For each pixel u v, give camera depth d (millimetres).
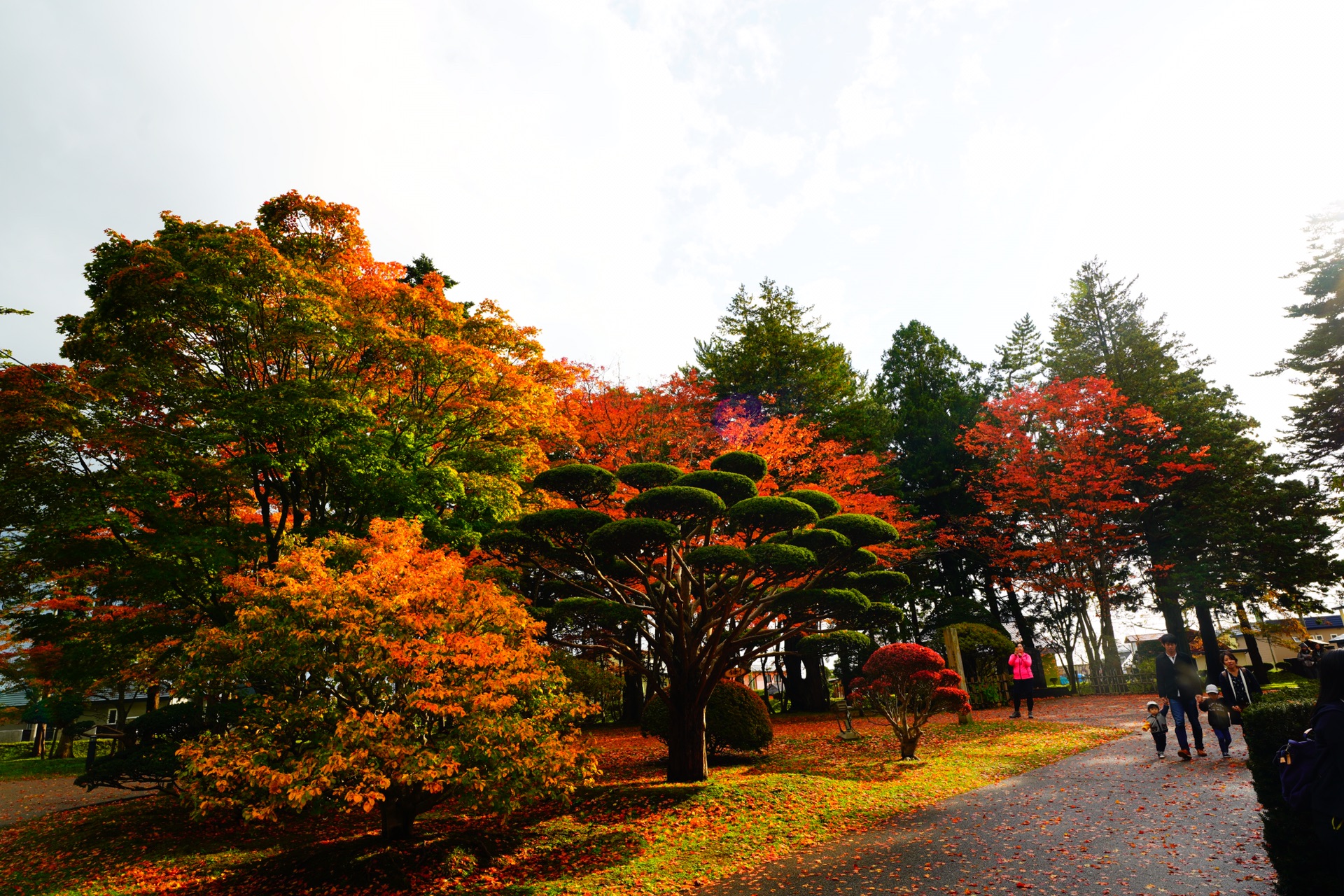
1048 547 27828
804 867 8133
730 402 29734
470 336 16016
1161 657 12266
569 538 11539
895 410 39438
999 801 10336
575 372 21016
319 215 16047
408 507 13844
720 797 11055
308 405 12812
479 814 11852
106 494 12703
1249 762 4738
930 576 32531
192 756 8703
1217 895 5906
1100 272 35938
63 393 12477
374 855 9094
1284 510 26984
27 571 13359
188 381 13508
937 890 6801
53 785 20578
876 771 13016
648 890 7879
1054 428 28516
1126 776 11133
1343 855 3688
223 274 12664
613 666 19859
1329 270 24812
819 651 12836
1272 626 27609
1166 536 28656
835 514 13570
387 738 8422
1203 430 28641
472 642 8930
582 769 10008
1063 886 6551
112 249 13352
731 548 10656
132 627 13508
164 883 9539
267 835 11766
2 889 9734
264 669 9086
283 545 13352
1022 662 19672
